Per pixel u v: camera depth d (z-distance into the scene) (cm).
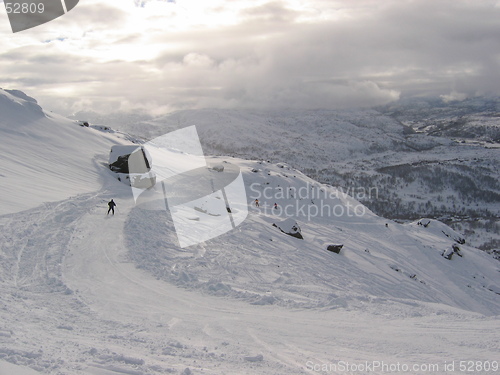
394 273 3020
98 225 2300
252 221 3312
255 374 674
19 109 4675
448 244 4553
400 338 926
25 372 575
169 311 1154
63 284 1348
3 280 1332
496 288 3659
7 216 2081
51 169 3625
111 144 5069
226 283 1595
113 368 644
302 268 2283
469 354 805
